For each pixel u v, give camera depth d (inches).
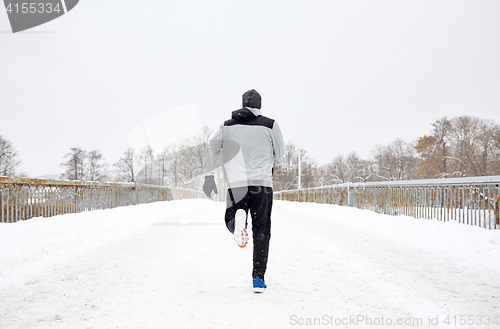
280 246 223.5
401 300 118.3
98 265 173.9
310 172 3080.7
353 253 200.5
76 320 101.0
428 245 224.7
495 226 226.2
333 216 426.6
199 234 283.7
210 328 93.4
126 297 122.4
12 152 2440.9
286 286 135.2
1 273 154.8
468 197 253.4
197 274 155.2
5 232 195.0
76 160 2847.0
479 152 2198.6
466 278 146.8
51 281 145.0
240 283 140.3
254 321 98.4
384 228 300.0
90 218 290.8
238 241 128.8
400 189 354.6
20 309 111.3
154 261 182.7
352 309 109.2
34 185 252.5
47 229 221.0
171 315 103.8
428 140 2561.5
